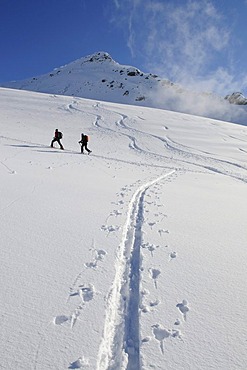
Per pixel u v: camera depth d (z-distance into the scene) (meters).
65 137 26.47
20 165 11.53
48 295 3.40
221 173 17.48
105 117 37.78
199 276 4.07
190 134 32.94
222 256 4.72
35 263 4.09
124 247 5.01
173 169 17.12
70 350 2.64
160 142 28.03
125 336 2.97
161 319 3.17
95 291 3.56
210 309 3.36
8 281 3.60
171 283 3.88
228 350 2.77
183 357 2.67
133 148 24.88
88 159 16.41
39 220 5.68
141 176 13.15
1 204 6.32
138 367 2.59
